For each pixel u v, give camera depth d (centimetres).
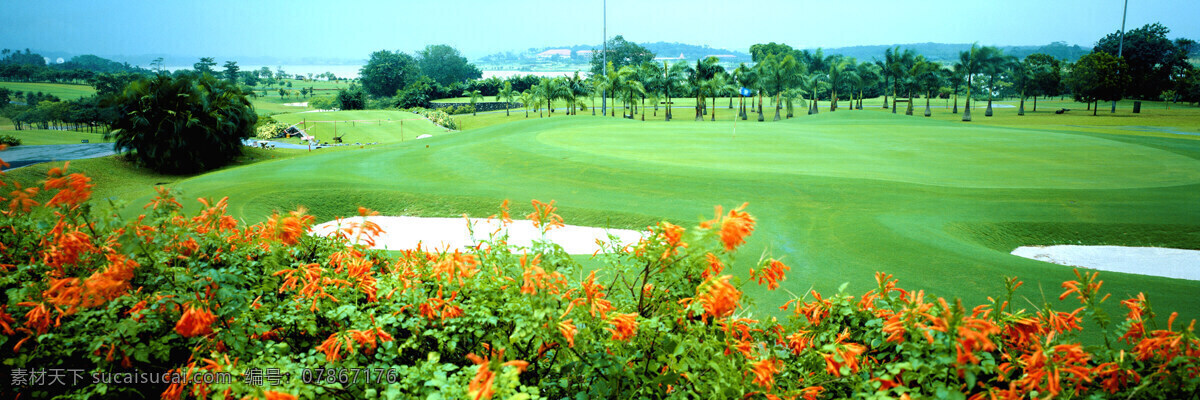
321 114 8550
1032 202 1730
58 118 6788
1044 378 292
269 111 10375
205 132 3322
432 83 11988
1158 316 888
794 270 1166
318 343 371
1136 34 9144
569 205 1864
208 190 2061
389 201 2034
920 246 1277
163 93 3228
